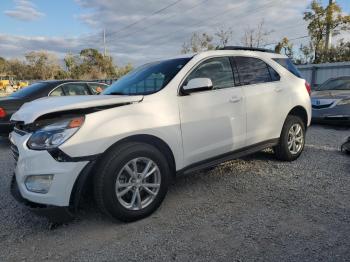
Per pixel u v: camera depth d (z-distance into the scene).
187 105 3.92
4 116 7.21
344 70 15.84
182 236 3.21
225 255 2.86
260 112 4.78
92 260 2.87
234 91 4.46
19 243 3.18
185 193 4.29
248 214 3.62
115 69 58.97
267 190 4.30
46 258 2.92
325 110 8.88
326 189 4.26
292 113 5.55
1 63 76.50
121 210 3.37
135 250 2.99
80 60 59.06
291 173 4.93
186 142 3.91
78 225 3.50
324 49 28.06
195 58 4.25
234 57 4.71
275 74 5.24
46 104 3.55
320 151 6.20
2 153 6.95
